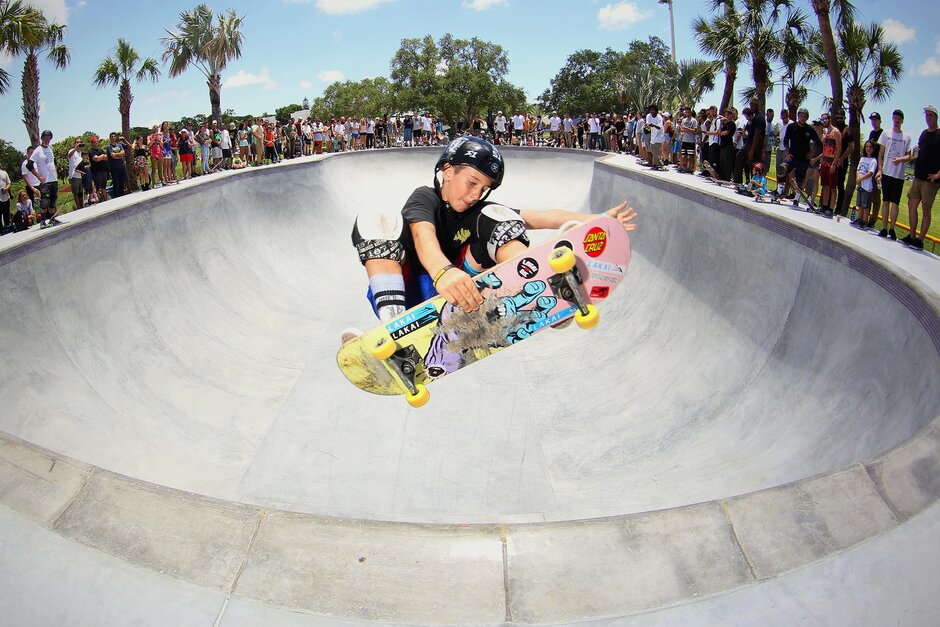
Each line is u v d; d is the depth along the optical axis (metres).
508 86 60.66
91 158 11.69
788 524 2.84
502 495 6.78
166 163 13.72
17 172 25.27
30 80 16.83
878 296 5.34
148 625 2.54
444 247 2.94
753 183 10.30
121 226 8.78
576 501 6.48
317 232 16.42
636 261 11.48
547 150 25.28
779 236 7.14
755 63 15.77
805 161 9.19
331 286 14.23
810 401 5.79
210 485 6.70
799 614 2.54
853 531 2.81
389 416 8.20
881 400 4.80
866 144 7.65
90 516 2.92
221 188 12.54
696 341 8.16
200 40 22.23
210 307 10.23
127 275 8.62
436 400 8.57
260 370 9.37
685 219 9.90
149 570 2.72
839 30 12.21
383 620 2.54
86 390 6.81
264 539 2.82
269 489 6.93
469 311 2.56
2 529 2.83
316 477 7.13
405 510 6.65
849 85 12.24
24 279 6.77
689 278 9.23
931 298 4.61
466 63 60.69
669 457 6.64
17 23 15.45
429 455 7.48
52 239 7.30
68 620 2.57
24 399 6.02
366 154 23.94
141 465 6.24
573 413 8.19
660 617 2.55
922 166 6.51
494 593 2.61
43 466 3.12
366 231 2.72
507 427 7.97
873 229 7.63
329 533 2.83
